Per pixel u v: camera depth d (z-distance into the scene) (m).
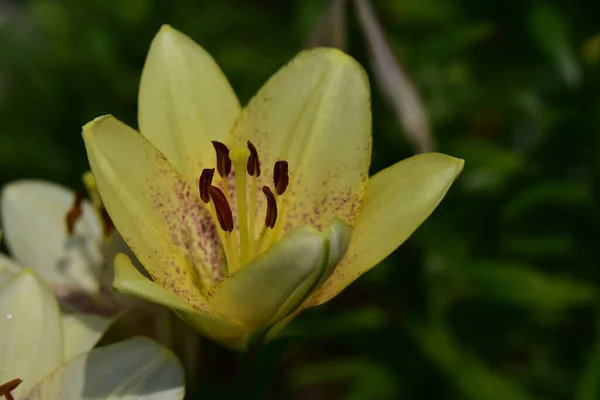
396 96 0.83
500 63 1.00
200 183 0.72
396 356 0.94
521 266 0.92
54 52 0.99
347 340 0.95
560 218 0.95
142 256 0.71
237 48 1.01
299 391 1.03
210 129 0.75
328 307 0.95
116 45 0.99
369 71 0.87
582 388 0.90
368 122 0.74
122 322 0.77
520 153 0.96
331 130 0.74
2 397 0.73
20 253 0.82
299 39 0.98
